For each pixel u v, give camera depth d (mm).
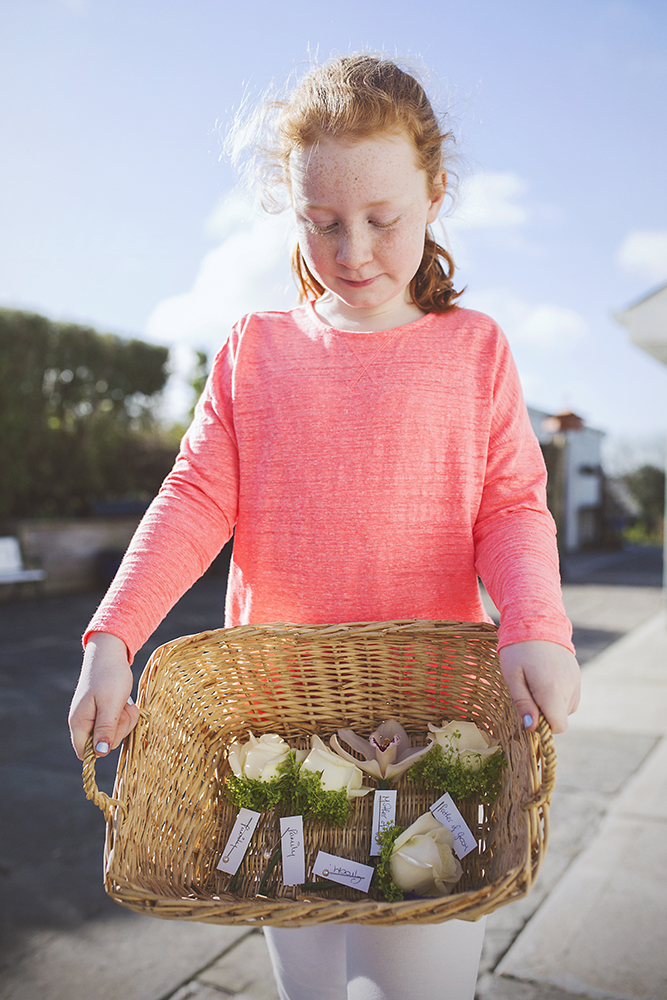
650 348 5797
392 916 589
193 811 836
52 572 9234
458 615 927
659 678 4301
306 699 918
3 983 1673
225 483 973
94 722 742
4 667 5094
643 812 2461
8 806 2689
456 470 902
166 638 6078
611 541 17297
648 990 1591
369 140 777
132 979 1689
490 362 934
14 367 9133
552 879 2062
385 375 903
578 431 15281
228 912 612
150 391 10484
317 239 834
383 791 834
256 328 991
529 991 1604
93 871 2203
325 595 912
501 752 815
